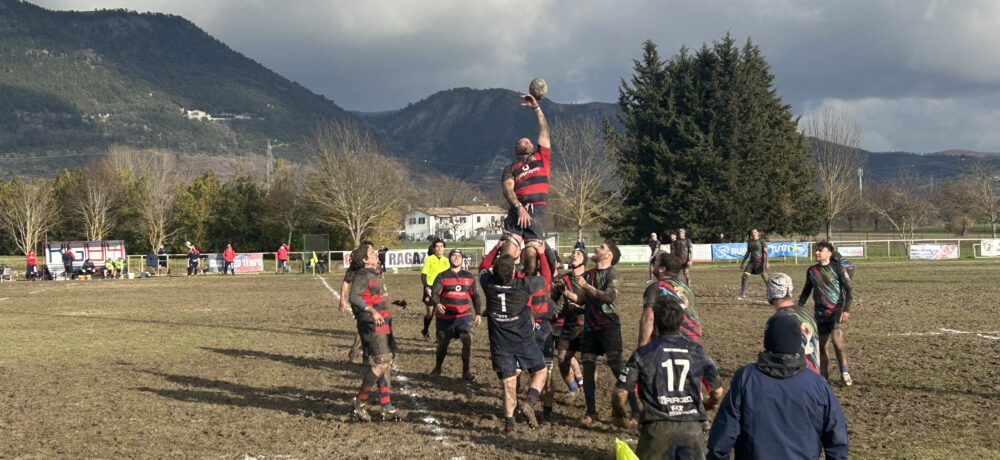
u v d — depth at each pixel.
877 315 17.30
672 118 53.00
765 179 53.62
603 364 11.61
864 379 10.15
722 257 44.38
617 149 56.69
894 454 6.83
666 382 5.22
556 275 8.93
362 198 55.06
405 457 6.95
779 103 57.50
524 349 7.73
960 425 7.79
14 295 29.52
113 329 17.25
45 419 8.51
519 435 7.70
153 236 64.94
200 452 7.16
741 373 4.42
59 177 76.25
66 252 42.47
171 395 9.77
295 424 8.21
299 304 23.14
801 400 4.27
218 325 17.81
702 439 5.29
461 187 175.38
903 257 45.38
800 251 44.31
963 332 14.39
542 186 8.02
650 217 52.94
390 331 8.46
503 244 8.00
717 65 53.69
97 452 7.20
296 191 61.22
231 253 44.06
